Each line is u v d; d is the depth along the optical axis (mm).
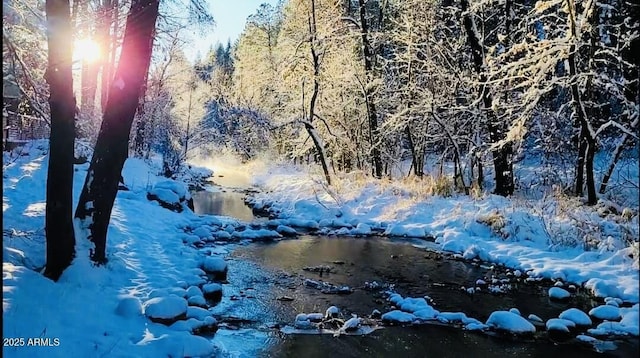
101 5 13469
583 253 9156
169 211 13289
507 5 14633
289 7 23078
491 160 14898
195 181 24203
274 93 24125
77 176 13430
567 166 14789
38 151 16594
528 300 7676
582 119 10789
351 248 11141
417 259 10188
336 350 5836
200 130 31250
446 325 6672
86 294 6348
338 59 19750
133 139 21875
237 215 15648
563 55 10727
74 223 7148
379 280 8742
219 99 32688
